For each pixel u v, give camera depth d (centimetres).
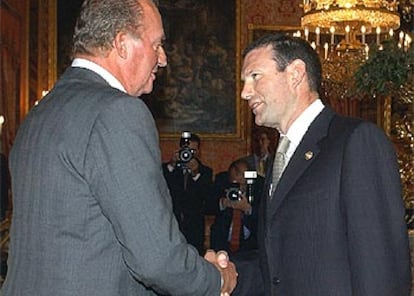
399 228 254
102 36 227
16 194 226
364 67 517
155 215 210
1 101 994
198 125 1303
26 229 220
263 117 279
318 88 280
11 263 226
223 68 1316
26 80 1153
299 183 266
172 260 212
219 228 720
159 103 1291
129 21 228
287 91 274
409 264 258
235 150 1306
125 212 208
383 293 249
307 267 262
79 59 232
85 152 213
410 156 1017
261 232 288
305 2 884
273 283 272
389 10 854
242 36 1319
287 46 274
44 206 216
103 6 228
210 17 1315
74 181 214
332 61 866
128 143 212
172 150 1289
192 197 735
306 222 263
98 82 227
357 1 841
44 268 214
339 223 259
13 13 1070
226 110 1310
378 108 1262
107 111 215
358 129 261
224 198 726
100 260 214
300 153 270
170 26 1304
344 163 258
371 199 252
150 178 212
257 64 274
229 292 254
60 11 1246
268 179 295
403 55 507
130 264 213
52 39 1238
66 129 217
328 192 260
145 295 226
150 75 236
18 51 1102
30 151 222
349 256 255
